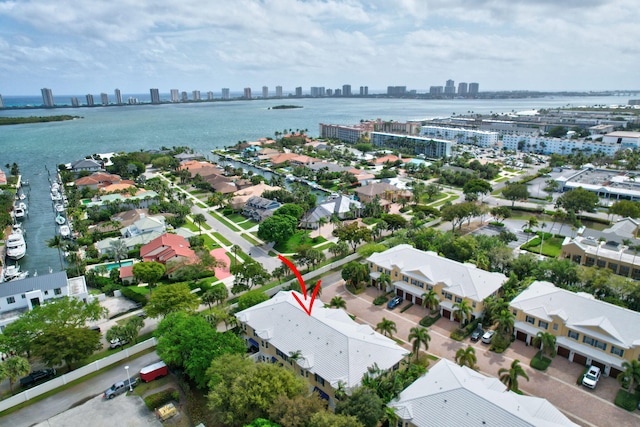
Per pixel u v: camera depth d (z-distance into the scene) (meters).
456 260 121.25
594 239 130.88
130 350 85.69
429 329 92.75
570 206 173.00
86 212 179.62
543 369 78.50
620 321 78.69
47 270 133.25
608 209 176.62
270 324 82.31
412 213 181.62
